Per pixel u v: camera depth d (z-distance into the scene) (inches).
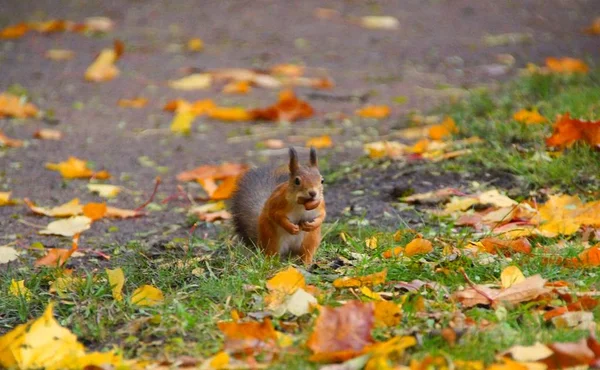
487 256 310.0
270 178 348.5
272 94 654.5
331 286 293.9
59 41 802.2
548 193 387.2
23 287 308.7
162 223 413.1
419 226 363.6
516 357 232.4
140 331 270.5
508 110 502.3
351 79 687.7
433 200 395.2
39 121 593.0
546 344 236.7
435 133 479.2
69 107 624.7
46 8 919.7
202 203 443.2
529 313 264.4
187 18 884.6
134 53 764.0
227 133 566.9
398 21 872.3
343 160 486.6
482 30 831.7
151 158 520.1
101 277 317.1
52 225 395.2
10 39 808.3
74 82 685.3
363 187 424.8
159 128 578.9
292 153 307.7
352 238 343.3
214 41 803.4
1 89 661.3
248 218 337.4
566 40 783.1
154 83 682.8
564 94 498.3
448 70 704.4
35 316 295.4
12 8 918.4
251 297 286.8
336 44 791.7
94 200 451.5
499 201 371.2
